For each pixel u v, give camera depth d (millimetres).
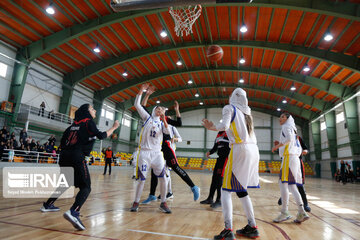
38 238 1993
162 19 12969
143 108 3416
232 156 2291
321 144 23531
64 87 17359
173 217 3041
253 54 16391
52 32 13219
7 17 11625
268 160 27047
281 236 2385
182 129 29516
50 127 15859
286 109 24781
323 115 21375
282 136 3170
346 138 18703
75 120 2707
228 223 2172
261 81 20656
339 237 2428
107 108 22516
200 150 28625
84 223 2553
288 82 19500
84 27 12742
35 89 15258
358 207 4707
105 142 22828
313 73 16875
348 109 17016
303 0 10516
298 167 3125
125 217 2916
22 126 14492
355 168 16672
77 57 15797
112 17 12297
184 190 6746
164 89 22938
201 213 3375
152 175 4176
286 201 3055
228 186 2242
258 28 13461
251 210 2275
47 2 11109
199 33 14469
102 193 5141
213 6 11945
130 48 15828
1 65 13211
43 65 15680
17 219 2568
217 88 23781
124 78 19766
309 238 2357
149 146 3307
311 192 7785
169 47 15578
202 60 17969
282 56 15898
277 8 11570
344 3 10164
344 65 13398
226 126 2174
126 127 26047
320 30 12336
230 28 13750
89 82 19188
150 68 18828
